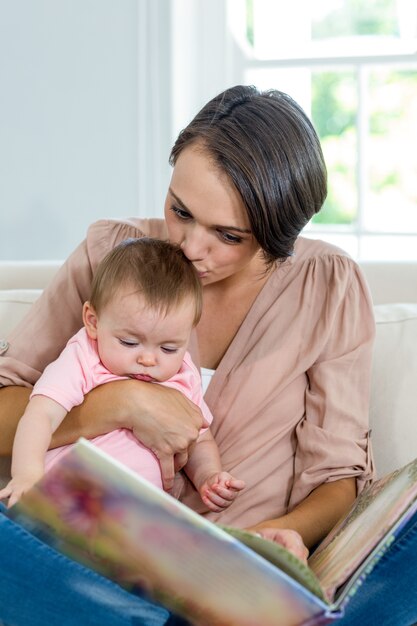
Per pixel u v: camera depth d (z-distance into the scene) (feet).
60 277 5.15
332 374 4.97
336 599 3.49
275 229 4.33
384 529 3.43
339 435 4.83
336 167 8.49
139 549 3.31
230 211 4.24
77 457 3.04
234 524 4.74
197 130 4.33
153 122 8.15
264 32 8.48
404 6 8.18
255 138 4.23
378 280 6.34
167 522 3.12
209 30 8.45
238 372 4.96
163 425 4.43
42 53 8.30
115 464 3.02
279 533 3.98
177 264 4.54
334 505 4.63
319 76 8.45
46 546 3.52
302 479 4.74
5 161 8.49
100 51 8.17
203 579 3.33
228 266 4.52
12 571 3.54
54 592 3.57
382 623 3.89
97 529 3.30
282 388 4.93
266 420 4.91
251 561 3.13
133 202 8.25
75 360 4.60
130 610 3.60
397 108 8.30
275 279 5.08
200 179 4.21
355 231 8.46
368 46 8.30
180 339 4.55
